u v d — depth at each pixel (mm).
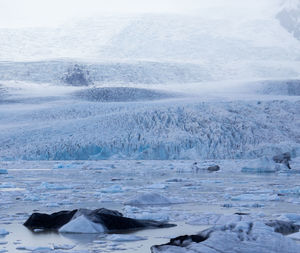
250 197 15344
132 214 10891
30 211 12281
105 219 9375
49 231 9180
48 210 12438
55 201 14805
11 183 23641
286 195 16734
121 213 10719
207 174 33438
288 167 38062
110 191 18453
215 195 16906
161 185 20266
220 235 6996
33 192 18453
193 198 15781
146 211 11898
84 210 9859
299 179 26766
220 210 12289
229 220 9836
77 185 22391
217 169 38688
